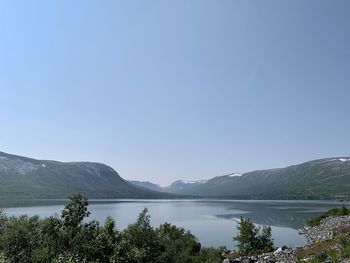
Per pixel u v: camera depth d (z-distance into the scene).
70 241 26.55
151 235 32.06
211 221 148.12
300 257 34.78
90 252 25.92
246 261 44.12
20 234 26.95
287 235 94.69
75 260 23.72
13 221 28.94
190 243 50.06
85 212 28.66
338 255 28.11
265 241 57.78
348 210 108.81
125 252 27.03
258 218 159.88
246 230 58.25
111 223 28.58
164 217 170.12
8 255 25.56
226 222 143.62
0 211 33.59
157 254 32.38
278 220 147.75
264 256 46.34
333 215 107.38
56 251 25.42
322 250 31.77
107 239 27.14
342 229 43.38
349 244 29.38
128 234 30.27
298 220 147.25
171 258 34.81
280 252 47.41
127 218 153.62
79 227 27.80
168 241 49.88
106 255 26.39
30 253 25.69
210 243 86.62
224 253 63.59
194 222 143.25
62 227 27.61
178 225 130.75
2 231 28.34
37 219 30.73
